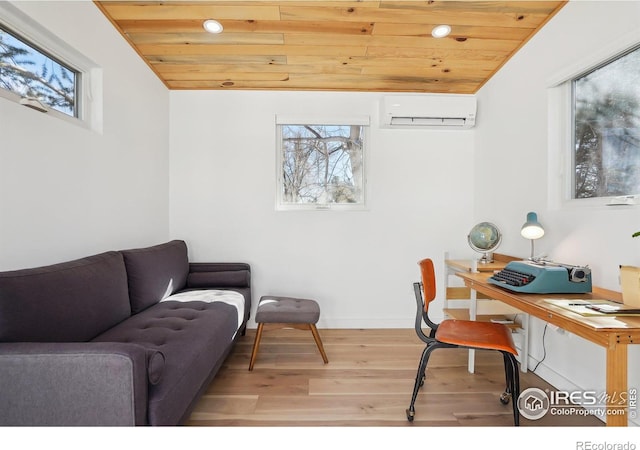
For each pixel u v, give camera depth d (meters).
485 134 2.92
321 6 2.01
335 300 3.10
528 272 1.71
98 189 2.00
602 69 1.82
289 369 2.22
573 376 1.89
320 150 3.16
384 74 2.80
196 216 3.06
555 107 2.13
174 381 1.24
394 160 3.12
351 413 1.72
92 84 2.01
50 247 1.62
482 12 2.07
